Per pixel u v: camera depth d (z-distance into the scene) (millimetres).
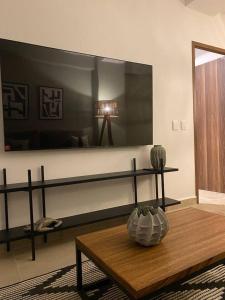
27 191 1995
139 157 2762
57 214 2299
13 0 2072
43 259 1916
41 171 2184
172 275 1032
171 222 1591
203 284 1512
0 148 2033
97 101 2402
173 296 1406
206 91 4020
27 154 2150
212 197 3656
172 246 1277
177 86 3020
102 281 1536
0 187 1885
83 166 2424
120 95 2539
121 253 1224
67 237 2330
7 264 1847
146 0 2768
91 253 1255
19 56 2006
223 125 3799
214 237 1367
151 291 978
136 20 2705
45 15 2207
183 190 3105
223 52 3414
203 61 4031
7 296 1466
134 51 2697
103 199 2543
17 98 2010
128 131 2602
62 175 2314
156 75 2857
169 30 2939
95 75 2385
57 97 2188
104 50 2516
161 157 2611
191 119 3146
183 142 3088
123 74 2555
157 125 2885
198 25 3170
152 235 1242
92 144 2389
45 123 2141
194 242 1312
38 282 1599
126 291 1002
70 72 2246
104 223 2523
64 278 1634
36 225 1994
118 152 2625
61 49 2221
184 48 3059
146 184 2820
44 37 2209
